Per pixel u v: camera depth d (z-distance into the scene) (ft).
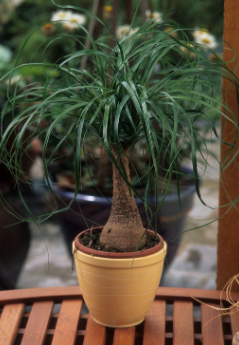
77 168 1.64
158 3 5.04
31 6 7.29
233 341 1.88
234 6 2.35
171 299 2.44
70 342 2.05
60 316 2.27
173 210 3.81
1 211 4.02
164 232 3.84
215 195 6.26
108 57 1.97
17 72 5.67
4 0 7.52
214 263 4.66
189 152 4.09
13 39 7.71
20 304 2.37
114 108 1.77
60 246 5.00
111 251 2.05
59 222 4.05
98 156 4.34
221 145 2.56
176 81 1.99
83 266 2.03
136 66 1.94
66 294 2.42
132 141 2.00
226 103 2.47
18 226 4.09
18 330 2.21
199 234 5.33
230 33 2.39
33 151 4.67
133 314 2.10
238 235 2.64
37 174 6.13
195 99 1.77
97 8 3.96
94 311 2.14
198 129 4.38
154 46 1.98
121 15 4.75
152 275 2.03
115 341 2.05
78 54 1.94
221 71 2.21
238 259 2.67
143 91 1.71
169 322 2.35
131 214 2.13
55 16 5.03
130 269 1.95
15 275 3.98
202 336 2.13
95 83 2.21
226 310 2.32
